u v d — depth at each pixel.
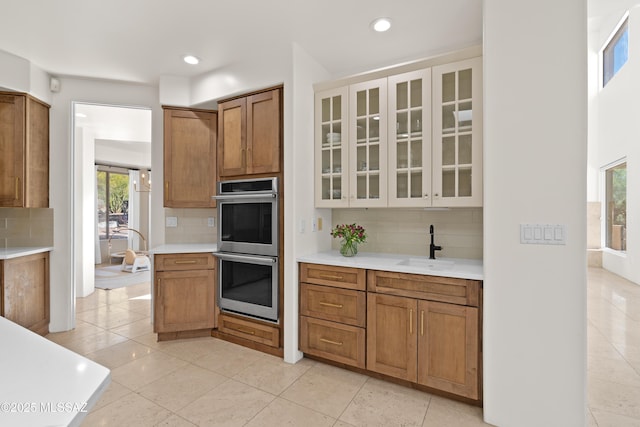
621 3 2.47
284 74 2.65
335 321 2.47
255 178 2.91
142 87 3.45
